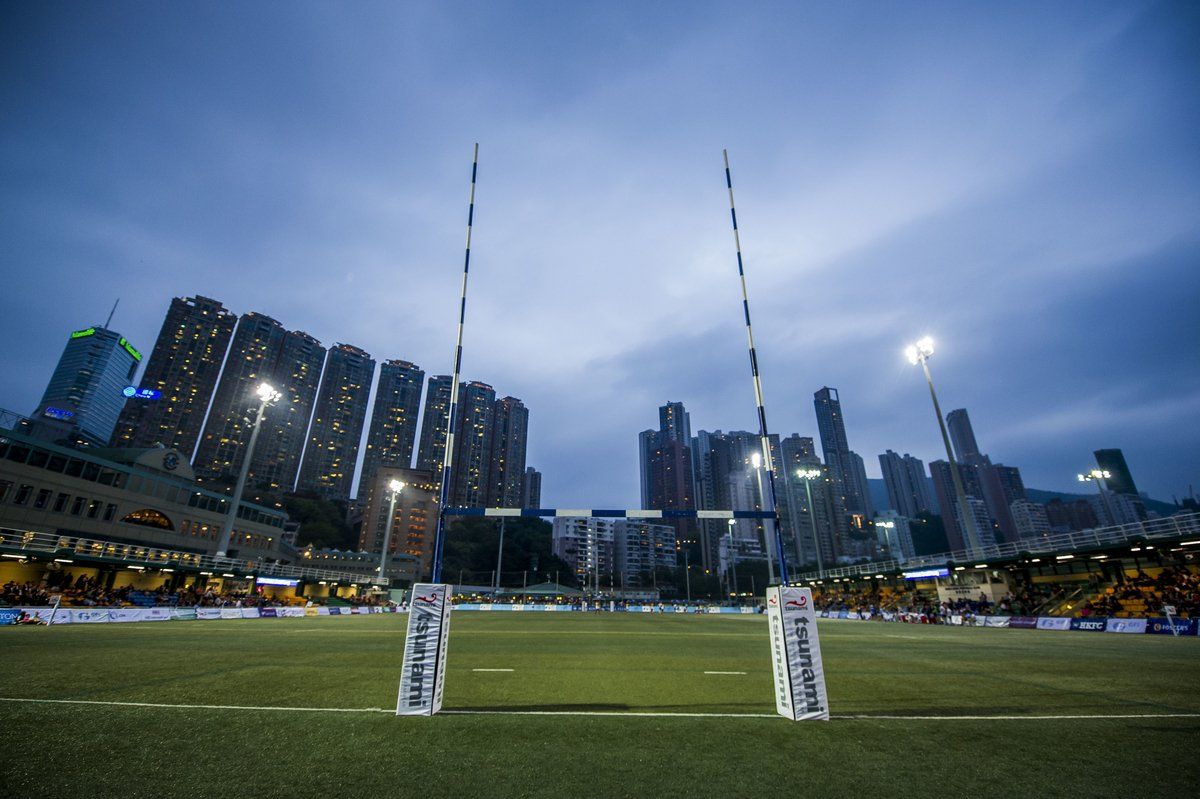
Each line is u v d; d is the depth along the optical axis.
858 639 23.16
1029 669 13.23
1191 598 29.58
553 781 5.13
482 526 142.88
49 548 34.03
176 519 60.50
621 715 7.78
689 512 8.91
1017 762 5.77
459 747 6.14
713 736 6.69
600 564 182.50
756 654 16.70
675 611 68.00
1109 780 5.24
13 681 9.84
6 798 4.60
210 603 40.47
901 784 5.12
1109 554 34.12
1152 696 9.55
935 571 47.28
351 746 6.15
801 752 6.08
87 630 21.56
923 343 45.66
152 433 189.38
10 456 43.91
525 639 21.55
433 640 7.89
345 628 26.75
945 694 9.79
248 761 5.63
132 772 5.27
